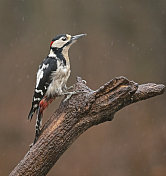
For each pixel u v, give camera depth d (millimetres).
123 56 15875
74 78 15297
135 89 5520
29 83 15703
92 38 15938
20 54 16016
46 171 5660
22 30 16359
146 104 15523
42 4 16266
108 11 16281
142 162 13906
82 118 5664
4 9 16484
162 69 15883
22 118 15016
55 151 5621
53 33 16016
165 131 14766
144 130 14805
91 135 14453
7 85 15578
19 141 14617
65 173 13641
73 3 16203
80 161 13875
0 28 16312
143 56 16031
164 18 16172
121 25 16250
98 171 13672
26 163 5566
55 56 7105
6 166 13961
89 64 15531
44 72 6906
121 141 14461
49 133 5660
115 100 5539
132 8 16297
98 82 15281
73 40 7227
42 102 6852
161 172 13422
